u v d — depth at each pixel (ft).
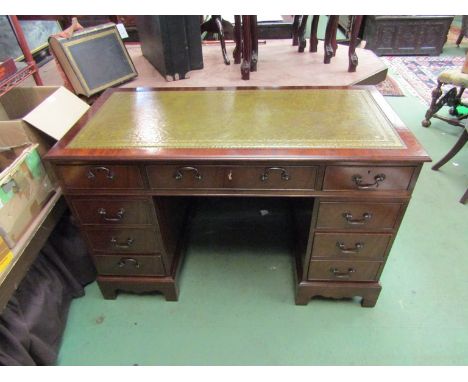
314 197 3.40
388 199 3.36
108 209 3.62
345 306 4.41
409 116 8.74
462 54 12.73
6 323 3.22
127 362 3.87
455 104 8.30
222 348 3.99
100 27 5.27
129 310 4.43
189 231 5.63
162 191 3.43
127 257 4.11
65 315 4.27
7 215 3.18
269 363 3.83
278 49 7.20
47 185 3.87
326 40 6.14
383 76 6.15
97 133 3.49
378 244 3.76
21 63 4.86
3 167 3.76
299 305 4.43
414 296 4.49
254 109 3.90
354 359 3.84
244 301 4.51
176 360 3.88
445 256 5.03
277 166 3.16
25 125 3.53
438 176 6.70
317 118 3.65
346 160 3.01
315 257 3.94
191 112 3.87
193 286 4.73
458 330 4.10
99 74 5.18
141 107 4.02
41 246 3.73
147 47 6.36
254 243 5.41
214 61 6.59
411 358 3.84
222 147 3.18
